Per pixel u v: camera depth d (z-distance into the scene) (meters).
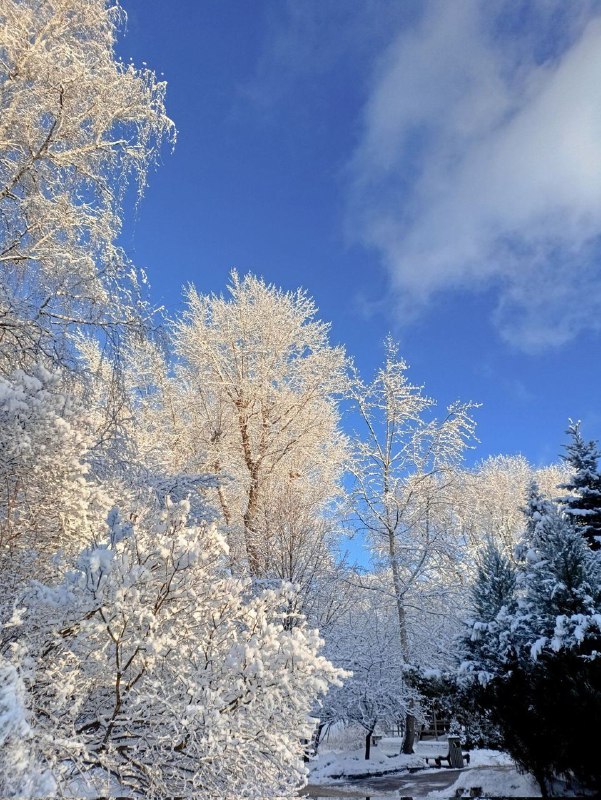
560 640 7.29
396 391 17.61
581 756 6.75
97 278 6.44
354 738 17.38
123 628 3.72
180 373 16.00
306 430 16.20
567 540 8.58
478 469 27.72
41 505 4.64
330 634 12.84
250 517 14.18
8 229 6.22
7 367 5.73
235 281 17.81
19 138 6.22
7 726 2.69
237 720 3.59
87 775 3.57
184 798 3.85
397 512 16.45
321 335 17.89
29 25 6.52
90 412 6.41
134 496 6.35
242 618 4.67
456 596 15.20
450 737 12.38
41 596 3.47
